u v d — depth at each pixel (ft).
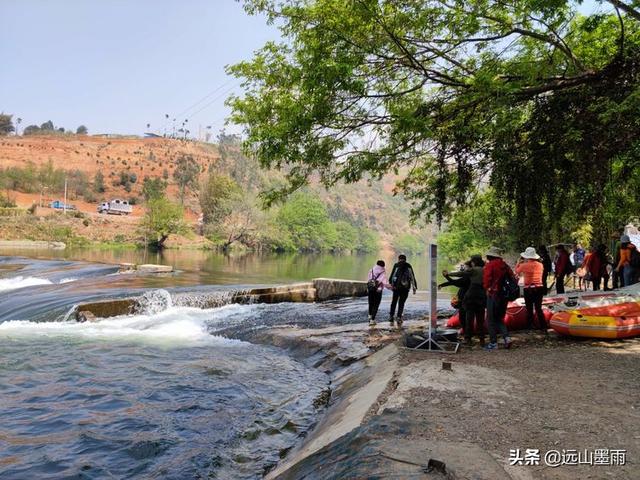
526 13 34.55
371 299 44.65
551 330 35.40
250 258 221.87
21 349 38.42
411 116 37.19
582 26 36.47
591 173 38.19
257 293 61.77
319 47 35.06
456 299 36.68
